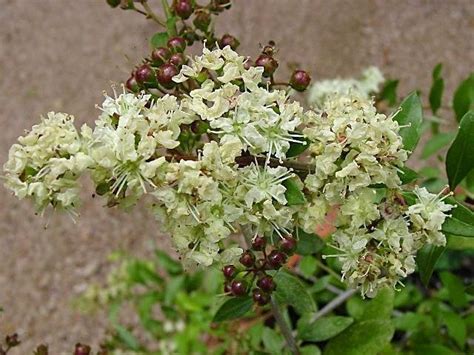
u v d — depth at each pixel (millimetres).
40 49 582
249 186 143
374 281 154
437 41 498
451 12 512
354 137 144
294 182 149
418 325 267
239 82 149
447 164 176
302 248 194
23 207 488
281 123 144
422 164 392
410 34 507
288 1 549
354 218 149
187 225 145
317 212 151
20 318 441
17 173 142
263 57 161
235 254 153
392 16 520
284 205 148
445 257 310
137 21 573
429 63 487
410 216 151
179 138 147
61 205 146
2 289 456
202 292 314
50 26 596
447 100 459
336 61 507
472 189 212
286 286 184
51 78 560
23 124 538
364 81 276
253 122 142
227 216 143
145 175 137
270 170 143
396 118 171
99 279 451
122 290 349
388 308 205
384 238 150
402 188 158
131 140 136
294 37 528
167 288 309
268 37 532
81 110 534
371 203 148
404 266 152
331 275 254
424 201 151
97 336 425
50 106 542
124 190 144
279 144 144
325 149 145
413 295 286
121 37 569
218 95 144
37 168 142
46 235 474
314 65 507
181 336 303
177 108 144
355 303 258
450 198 157
